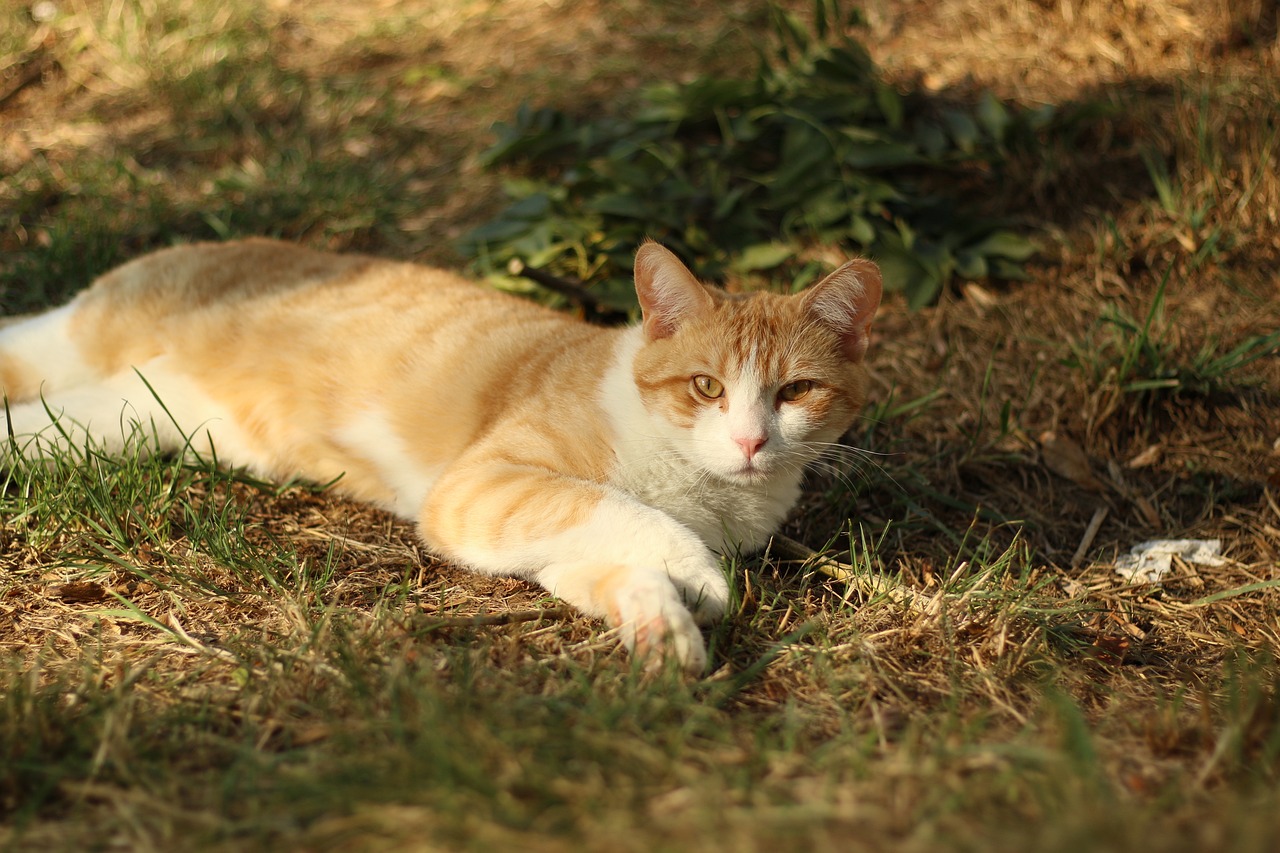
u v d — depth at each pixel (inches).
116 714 82.7
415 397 129.0
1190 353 161.3
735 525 122.4
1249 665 102.4
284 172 208.7
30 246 190.5
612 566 104.8
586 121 216.2
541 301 175.5
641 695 87.7
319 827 69.2
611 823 67.9
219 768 80.0
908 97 206.4
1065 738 80.4
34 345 145.7
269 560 116.0
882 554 130.8
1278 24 212.5
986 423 156.3
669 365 116.4
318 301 141.7
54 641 99.7
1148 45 215.8
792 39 220.7
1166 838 64.6
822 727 89.1
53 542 115.4
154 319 143.3
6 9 251.6
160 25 252.8
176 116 229.0
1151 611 123.6
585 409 118.5
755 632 104.9
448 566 120.5
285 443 137.3
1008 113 199.8
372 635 97.2
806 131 185.6
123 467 122.1
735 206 186.1
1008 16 227.5
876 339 172.1
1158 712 95.0
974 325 172.4
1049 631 109.7
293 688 90.1
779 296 122.3
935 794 72.5
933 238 183.9
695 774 74.6
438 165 216.1
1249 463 149.6
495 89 232.5
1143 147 191.2
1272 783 80.0
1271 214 179.0
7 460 130.1
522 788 72.7
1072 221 187.8
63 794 76.7
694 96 193.6
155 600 108.0
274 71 240.7
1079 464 148.0
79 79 240.5
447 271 168.1
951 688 97.3
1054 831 64.1
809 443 119.2
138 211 198.5
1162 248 179.3
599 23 245.3
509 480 112.6
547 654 99.6
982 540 134.9
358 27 258.8
